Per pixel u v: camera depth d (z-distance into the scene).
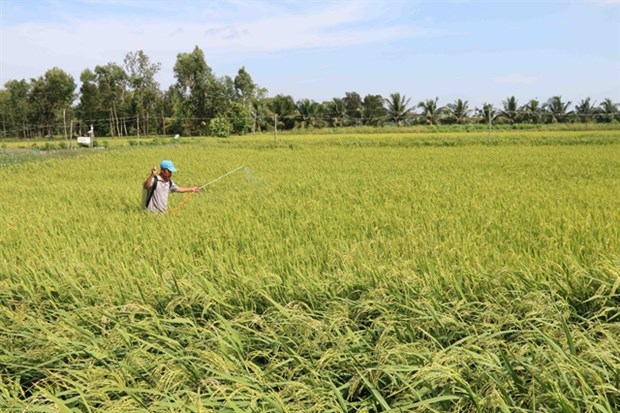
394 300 4.27
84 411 3.19
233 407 2.79
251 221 7.86
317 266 5.21
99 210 10.05
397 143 34.03
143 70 80.06
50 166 20.97
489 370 3.16
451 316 3.88
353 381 3.26
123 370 3.41
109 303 4.61
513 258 5.02
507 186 11.59
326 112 70.19
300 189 12.34
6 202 11.38
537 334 3.48
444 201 9.62
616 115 68.06
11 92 90.88
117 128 80.31
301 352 3.67
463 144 33.59
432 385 3.04
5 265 5.58
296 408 2.96
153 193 9.41
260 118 68.94
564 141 32.72
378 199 10.24
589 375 2.98
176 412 2.95
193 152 27.94
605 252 5.08
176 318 4.14
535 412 2.74
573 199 9.32
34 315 4.60
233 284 4.82
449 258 5.20
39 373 3.88
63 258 5.94
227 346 3.66
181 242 6.47
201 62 71.75
